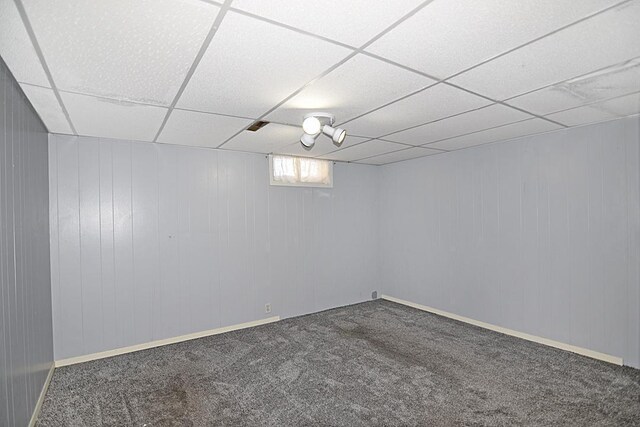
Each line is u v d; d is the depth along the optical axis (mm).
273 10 1326
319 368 3094
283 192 4602
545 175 3465
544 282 3492
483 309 4066
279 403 2537
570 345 3314
